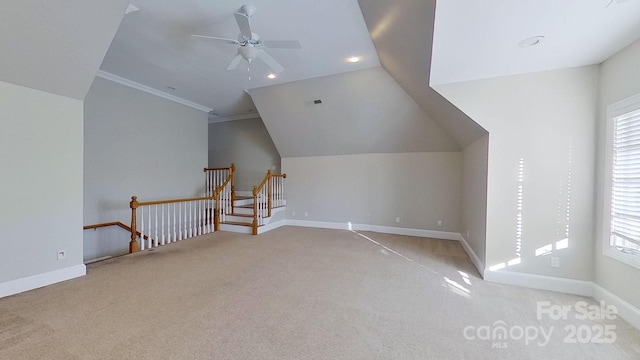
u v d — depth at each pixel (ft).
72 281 9.48
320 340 6.13
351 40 10.93
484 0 5.66
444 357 5.59
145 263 11.54
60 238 9.50
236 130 25.29
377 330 6.55
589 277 8.60
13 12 6.92
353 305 7.83
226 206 20.12
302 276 10.12
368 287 9.14
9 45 7.48
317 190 20.71
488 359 5.55
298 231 18.81
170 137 18.80
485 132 9.96
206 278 9.84
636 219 6.99
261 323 6.81
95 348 5.75
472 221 12.71
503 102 9.48
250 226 18.01
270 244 15.01
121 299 8.09
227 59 12.63
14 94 8.39
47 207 9.19
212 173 21.77
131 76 14.89
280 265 11.37
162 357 5.49
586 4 5.67
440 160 17.16
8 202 8.33
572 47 7.45
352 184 19.62
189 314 7.23
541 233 9.15
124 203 16.11
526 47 7.52
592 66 8.50
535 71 9.06
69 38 8.11
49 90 9.12
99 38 8.55
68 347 5.77
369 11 8.59
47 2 7.09
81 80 9.46
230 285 9.21
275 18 9.34
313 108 17.13
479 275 10.37
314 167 20.79
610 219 7.84
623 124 7.51
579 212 8.71
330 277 10.03
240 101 19.65
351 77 14.55
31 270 8.81
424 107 14.43
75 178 9.91
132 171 16.49
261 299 8.17
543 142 9.07
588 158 8.58
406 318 7.13
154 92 17.31
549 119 9.00
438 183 17.22
